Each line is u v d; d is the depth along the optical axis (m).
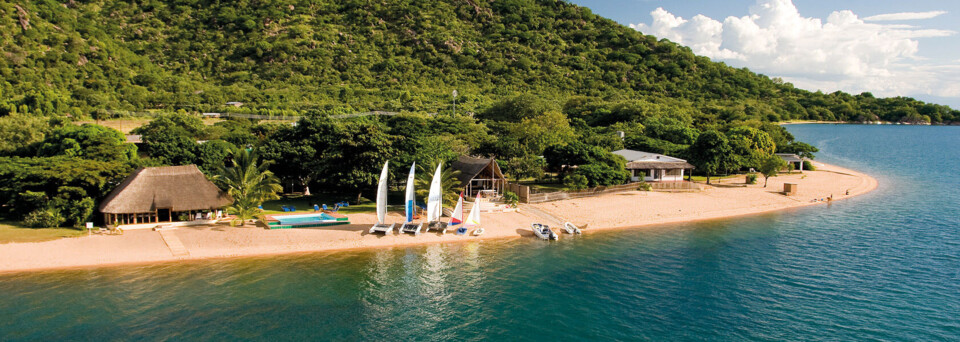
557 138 98.62
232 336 31.55
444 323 34.16
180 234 50.41
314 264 44.66
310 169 66.94
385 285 40.38
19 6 163.75
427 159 66.56
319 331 32.62
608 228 59.00
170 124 93.06
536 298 38.34
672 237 55.03
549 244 52.16
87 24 196.88
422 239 52.50
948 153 153.25
